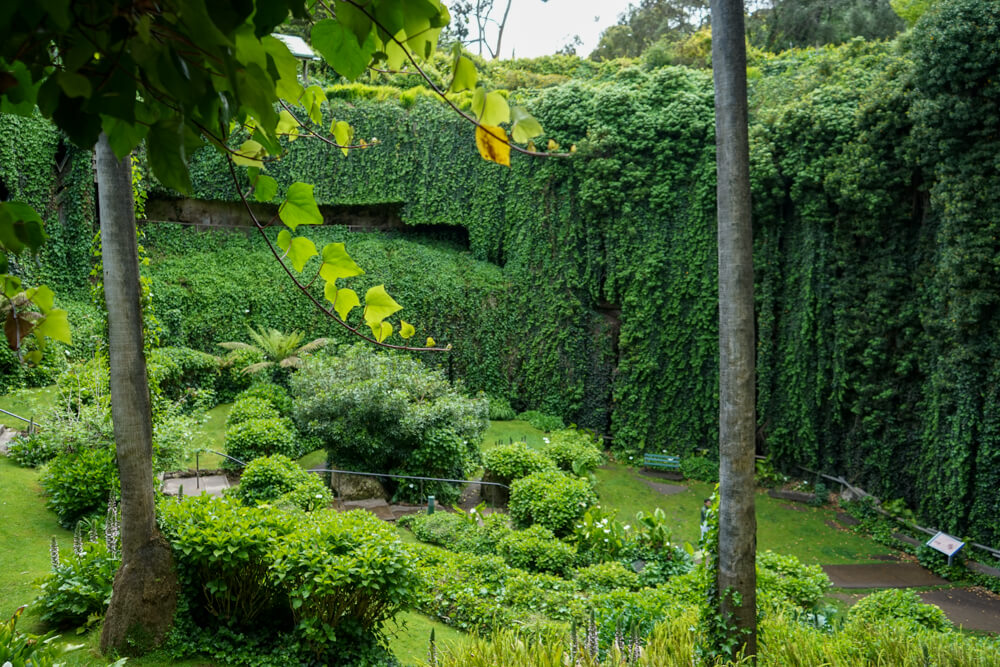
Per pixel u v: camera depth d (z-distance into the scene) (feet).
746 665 18.11
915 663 18.54
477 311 68.18
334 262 3.46
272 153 3.12
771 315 56.90
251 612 19.36
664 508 50.98
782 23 98.22
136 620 17.85
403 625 20.93
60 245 59.00
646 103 62.23
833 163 51.93
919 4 55.16
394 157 71.41
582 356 66.08
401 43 2.64
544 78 76.54
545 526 38.06
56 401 32.96
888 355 50.96
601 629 22.38
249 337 64.80
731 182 18.57
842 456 54.08
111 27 1.91
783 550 45.70
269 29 2.25
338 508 40.96
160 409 29.63
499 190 69.77
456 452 45.27
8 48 1.88
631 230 62.13
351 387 44.19
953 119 43.83
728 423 18.98
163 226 67.31
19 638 8.59
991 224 43.16
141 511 18.28
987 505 43.73
